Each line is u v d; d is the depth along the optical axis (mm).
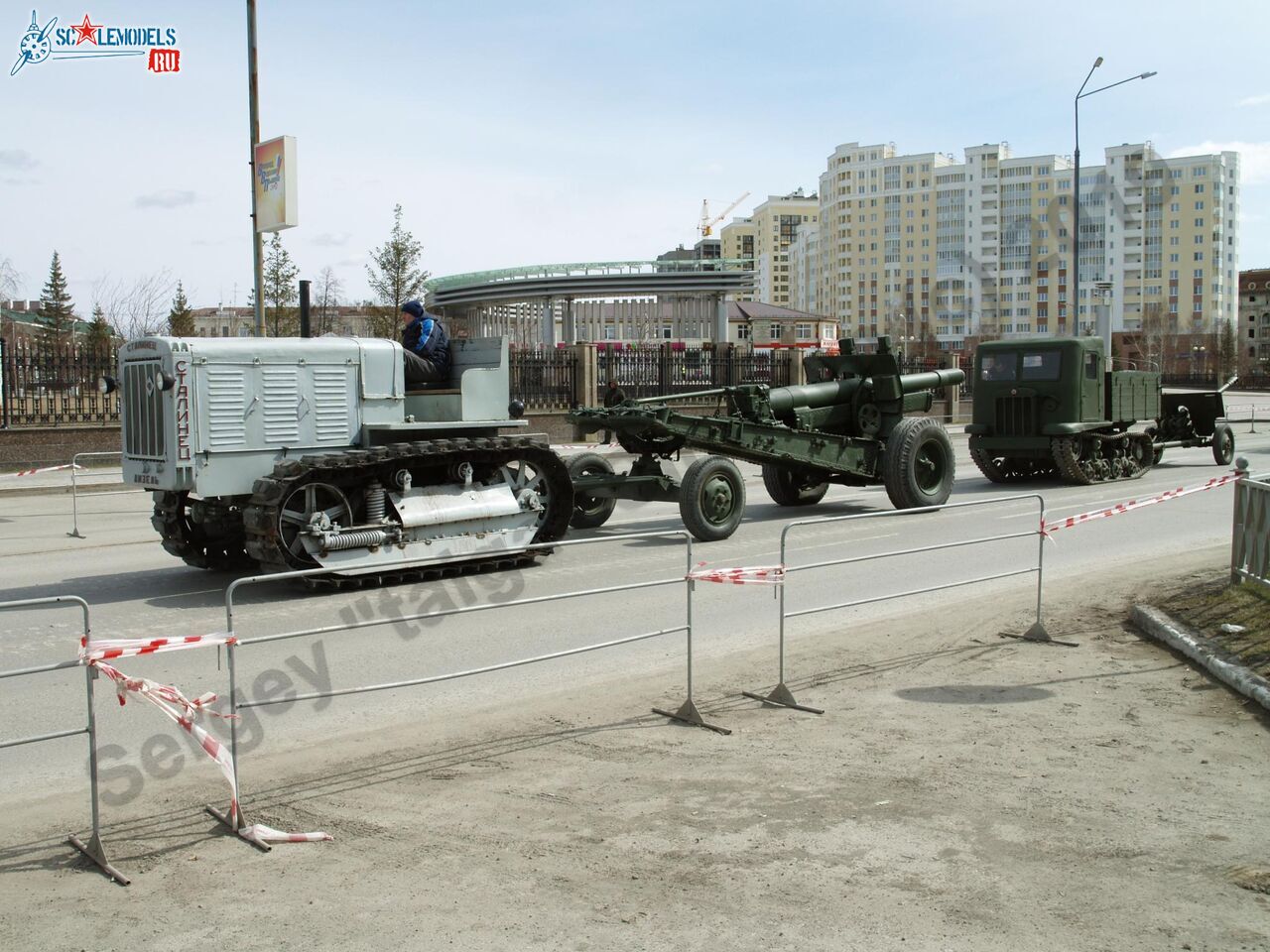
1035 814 5051
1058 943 3887
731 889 4316
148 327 37281
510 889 4332
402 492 11109
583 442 26078
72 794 5469
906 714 6633
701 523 13633
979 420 21078
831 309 135875
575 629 9016
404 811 5156
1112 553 12547
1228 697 6848
